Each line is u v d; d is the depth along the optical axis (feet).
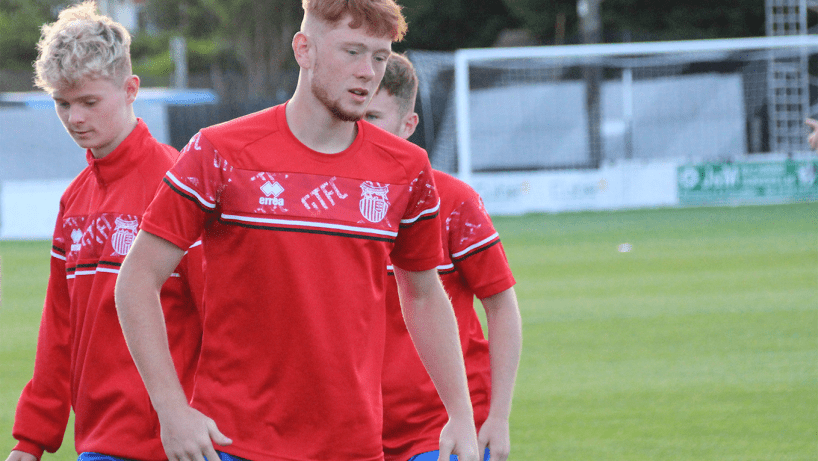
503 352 35.45
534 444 61.57
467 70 255.50
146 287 27.20
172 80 445.37
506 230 200.34
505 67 272.31
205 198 27.68
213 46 587.68
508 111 272.10
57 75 35.45
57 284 38.93
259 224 27.78
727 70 283.38
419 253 30.66
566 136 272.31
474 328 37.35
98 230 36.99
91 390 36.04
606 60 274.98
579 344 92.53
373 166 29.07
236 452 27.96
